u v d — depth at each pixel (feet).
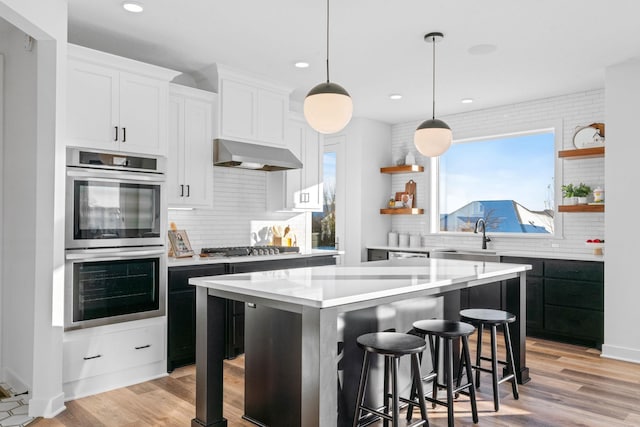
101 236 11.10
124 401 10.46
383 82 16.11
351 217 21.52
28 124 10.74
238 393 10.93
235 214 16.63
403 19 11.18
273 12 10.85
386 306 9.72
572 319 15.43
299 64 14.42
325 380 6.87
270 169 16.79
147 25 11.59
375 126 21.93
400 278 9.02
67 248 10.54
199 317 8.86
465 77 15.51
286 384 8.70
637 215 13.85
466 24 11.43
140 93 12.05
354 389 8.93
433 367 10.69
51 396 9.75
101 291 11.05
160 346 12.16
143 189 12.00
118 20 11.28
